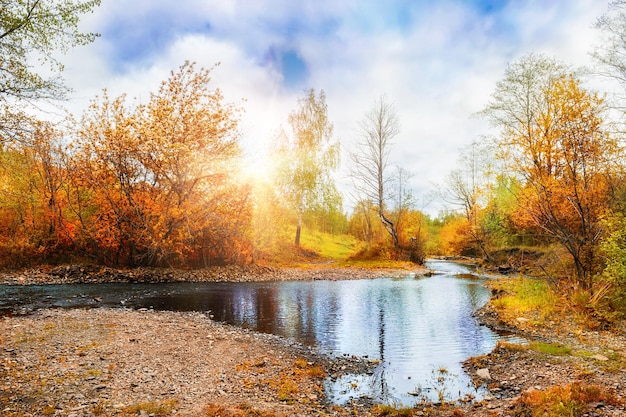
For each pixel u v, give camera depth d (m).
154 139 27.70
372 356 12.16
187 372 9.77
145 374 9.31
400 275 35.97
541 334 14.05
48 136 25.97
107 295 21.45
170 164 28.61
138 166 29.41
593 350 11.61
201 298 21.62
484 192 38.06
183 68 30.36
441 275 36.16
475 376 10.27
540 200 19.19
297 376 10.15
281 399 8.45
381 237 51.19
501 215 35.72
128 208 29.33
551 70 24.89
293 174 45.12
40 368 9.07
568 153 18.05
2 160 19.47
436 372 10.67
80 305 18.38
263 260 38.94
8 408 6.88
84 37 13.48
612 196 16.98
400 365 11.28
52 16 12.74
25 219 28.91
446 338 14.17
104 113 28.77
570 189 18.00
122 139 27.88
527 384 9.29
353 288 26.91
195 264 32.94
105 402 7.48
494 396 8.84
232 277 30.83
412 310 19.28
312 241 63.84
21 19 12.26
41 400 7.33
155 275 28.27
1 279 24.59
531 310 17.27
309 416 7.59
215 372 9.95
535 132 20.08
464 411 8.02
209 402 7.93
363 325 16.14
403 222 49.00
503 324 16.00
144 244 29.84
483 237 42.53
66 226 29.33
